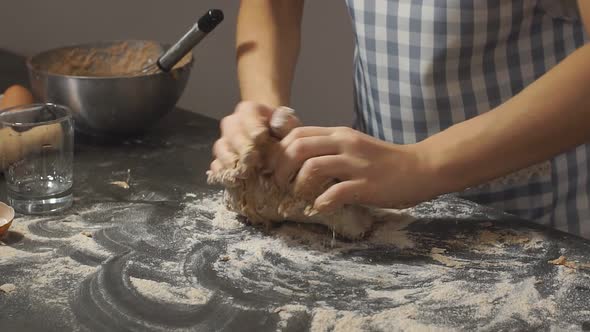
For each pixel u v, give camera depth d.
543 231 0.92
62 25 2.10
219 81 1.91
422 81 1.07
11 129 0.98
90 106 1.17
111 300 0.79
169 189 1.05
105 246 0.90
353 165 0.89
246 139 0.93
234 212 0.97
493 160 0.90
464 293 0.79
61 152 1.01
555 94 0.87
